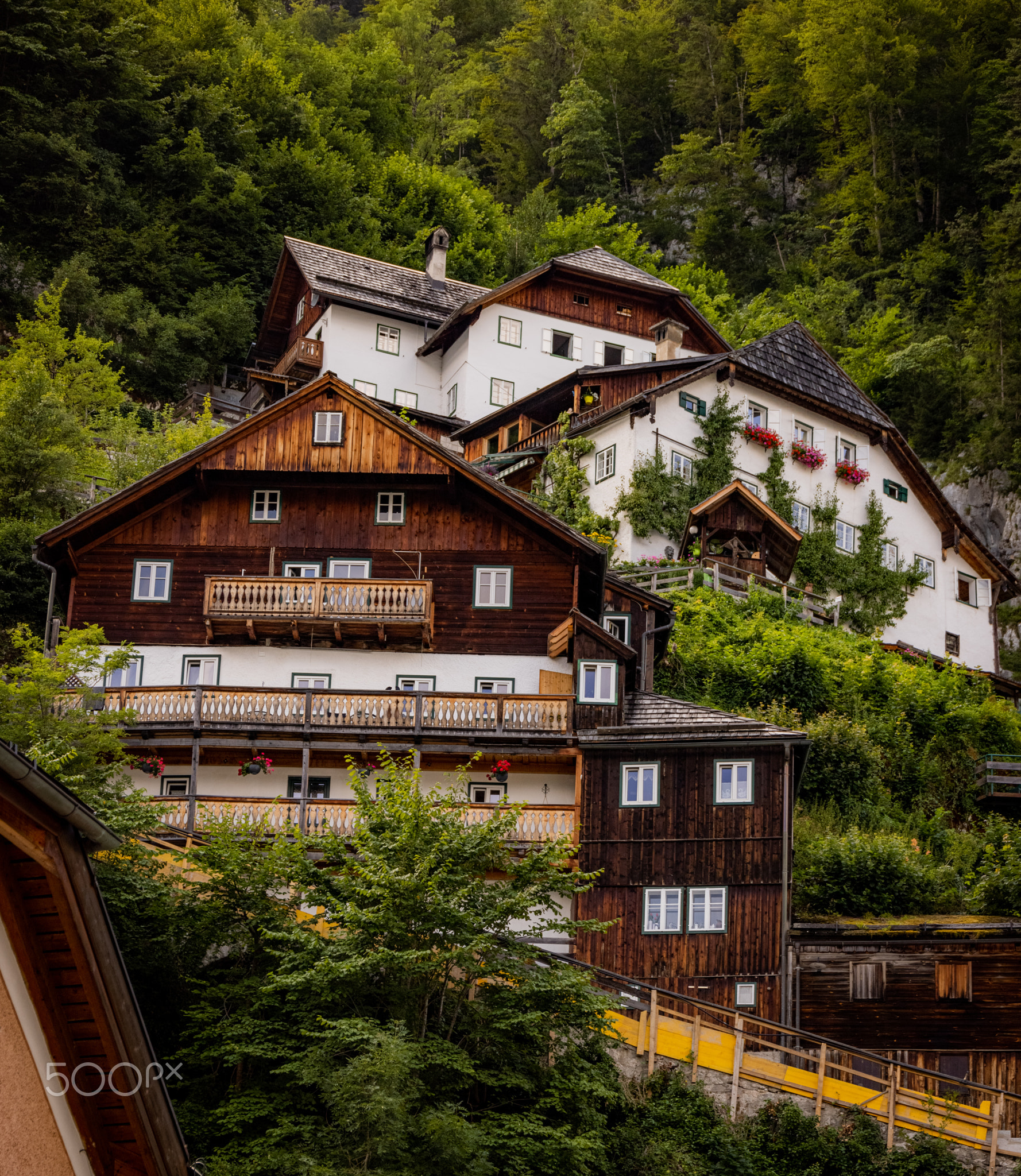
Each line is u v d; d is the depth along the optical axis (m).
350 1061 18.19
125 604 34.03
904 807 38.84
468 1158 17.45
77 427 45.22
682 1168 22.47
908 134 91.69
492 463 53.72
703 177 97.88
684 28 112.31
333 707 31.28
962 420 72.50
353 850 27.12
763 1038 28.41
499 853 21.45
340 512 34.84
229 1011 19.72
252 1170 16.94
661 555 48.84
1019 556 64.75
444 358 62.25
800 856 32.00
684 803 30.30
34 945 11.67
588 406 52.62
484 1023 19.78
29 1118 11.48
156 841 22.41
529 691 33.53
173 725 30.78
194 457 34.28
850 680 41.16
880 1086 25.36
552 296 61.19
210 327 65.75
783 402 52.88
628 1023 24.58
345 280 61.97
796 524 52.00
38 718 22.73
